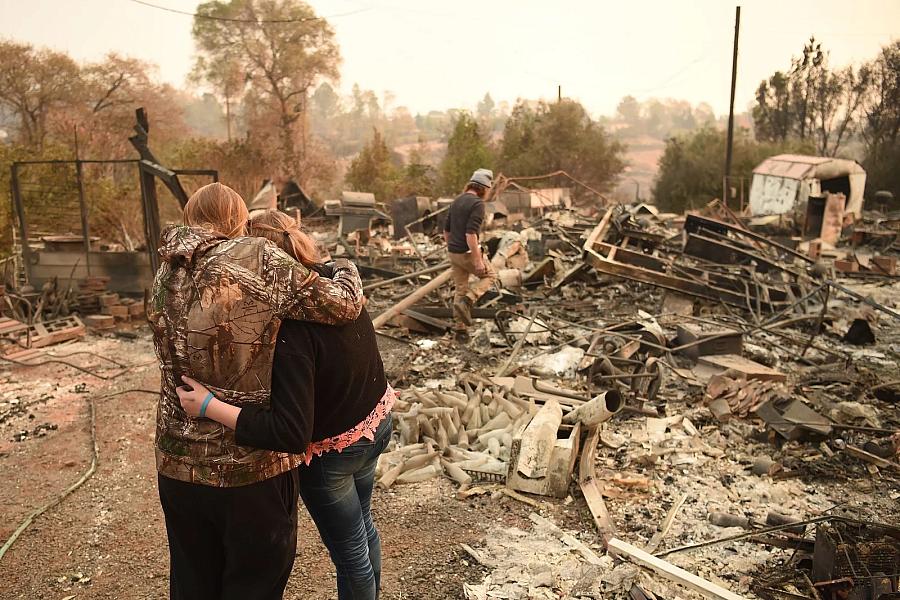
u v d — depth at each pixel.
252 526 2.14
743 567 3.53
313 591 3.39
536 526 3.96
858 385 6.34
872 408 5.69
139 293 10.46
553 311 9.24
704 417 5.49
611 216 12.01
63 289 10.19
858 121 42.81
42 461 5.00
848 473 4.58
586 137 45.44
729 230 11.36
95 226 17.84
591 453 4.52
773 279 10.29
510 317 8.60
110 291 10.41
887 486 4.43
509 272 10.70
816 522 3.55
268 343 2.06
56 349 8.06
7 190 14.51
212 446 2.08
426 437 5.05
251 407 2.05
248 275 2.04
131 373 7.12
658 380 5.79
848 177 24.97
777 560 3.58
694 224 11.54
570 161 45.56
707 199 38.34
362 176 43.19
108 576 3.61
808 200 20.81
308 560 3.65
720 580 3.41
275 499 2.17
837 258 15.39
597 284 10.55
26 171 15.41
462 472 4.53
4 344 7.95
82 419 5.81
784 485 4.44
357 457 2.42
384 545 3.80
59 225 12.74
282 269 2.08
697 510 4.12
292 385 2.08
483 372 6.71
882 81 41.09
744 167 38.81
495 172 42.88
